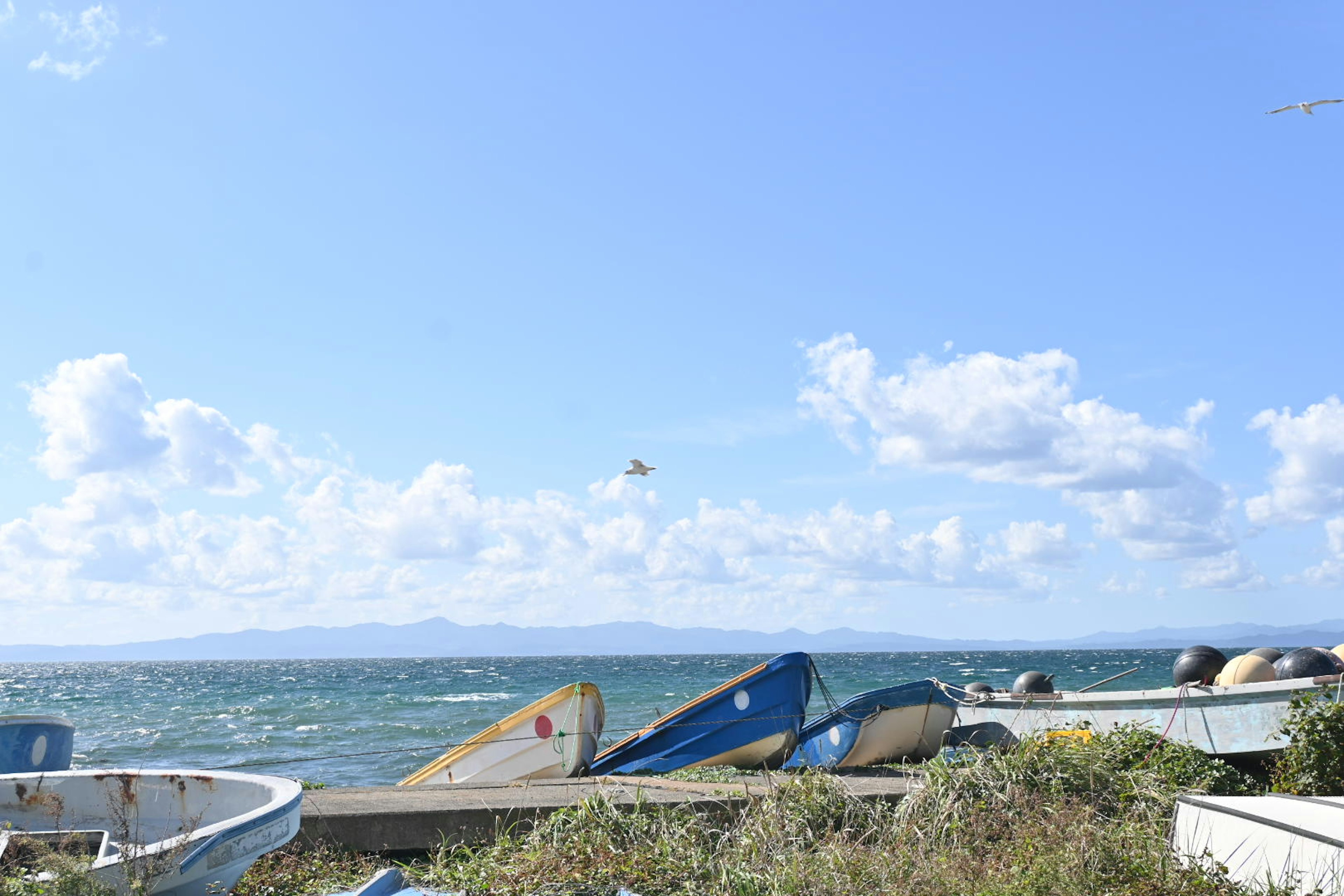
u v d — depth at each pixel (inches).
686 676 3486.7
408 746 1180.5
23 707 2094.0
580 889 282.0
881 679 2802.7
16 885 219.6
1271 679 494.6
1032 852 303.3
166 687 3233.3
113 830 289.1
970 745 456.4
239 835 245.4
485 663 7003.0
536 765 591.8
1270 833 266.4
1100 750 426.3
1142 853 293.3
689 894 290.2
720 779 502.9
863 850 326.6
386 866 348.8
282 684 3309.5
